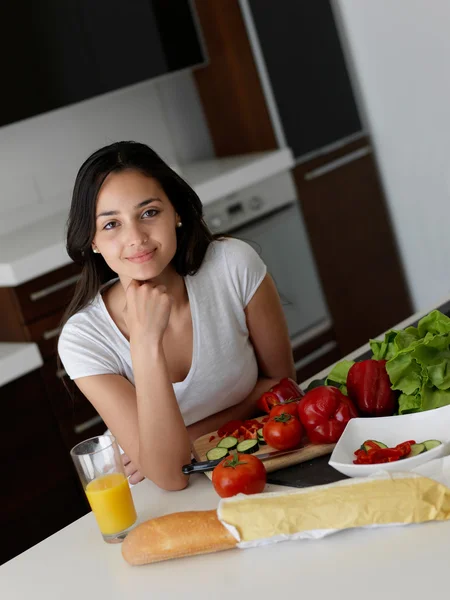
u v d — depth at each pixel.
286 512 1.23
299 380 3.92
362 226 4.26
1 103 3.29
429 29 3.94
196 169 4.05
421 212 4.30
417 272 4.45
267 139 4.02
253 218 3.78
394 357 1.52
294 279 3.93
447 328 1.52
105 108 4.03
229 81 4.03
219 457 1.51
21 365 2.98
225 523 1.25
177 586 1.22
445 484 1.25
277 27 3.89
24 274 3.05
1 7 3.27
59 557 1.39
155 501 1.50
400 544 1.17
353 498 1.22
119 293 1.78
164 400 1.55
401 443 1.41
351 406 1.50
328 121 4.11
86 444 1.42
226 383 1.88
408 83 4.09
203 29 4.00
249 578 1.19
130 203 1.59
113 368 1.76
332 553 1.19
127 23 3.66
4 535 2.95
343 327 4.16
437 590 1.06
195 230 1.80
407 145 4.22
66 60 3.46
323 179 4.07
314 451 1.47
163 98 4.21
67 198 3.93
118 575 1.29
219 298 1.86
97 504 1.37
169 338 1.82
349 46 4.20
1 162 3.70
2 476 2.95
